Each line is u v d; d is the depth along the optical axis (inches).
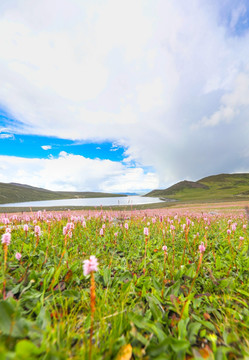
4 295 88.1
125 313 86.0
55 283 109.3
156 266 154.9
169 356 61.2
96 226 306.0
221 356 64.2
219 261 158.2
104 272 130.6
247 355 66.6
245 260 174.6
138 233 319.9
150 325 74.1
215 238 268.4
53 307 94.6
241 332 80.8
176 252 204.8
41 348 56.3
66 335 73.3
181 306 97.7
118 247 215.6
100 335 70.4
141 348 70.5
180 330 77.0
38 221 295.0
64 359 54.7
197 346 75.4
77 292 106.1
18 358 47.7
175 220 419.2
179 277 131.3
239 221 480.4
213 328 82.8
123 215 479.2
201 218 447.2
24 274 119.5
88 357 58.4
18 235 222.1
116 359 60.5
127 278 132.8
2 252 156.1
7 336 61.9
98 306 89.0
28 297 94.7
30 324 69.0
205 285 129.3
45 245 181.8
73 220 280.2
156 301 97.3
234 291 121.5
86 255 188.7
